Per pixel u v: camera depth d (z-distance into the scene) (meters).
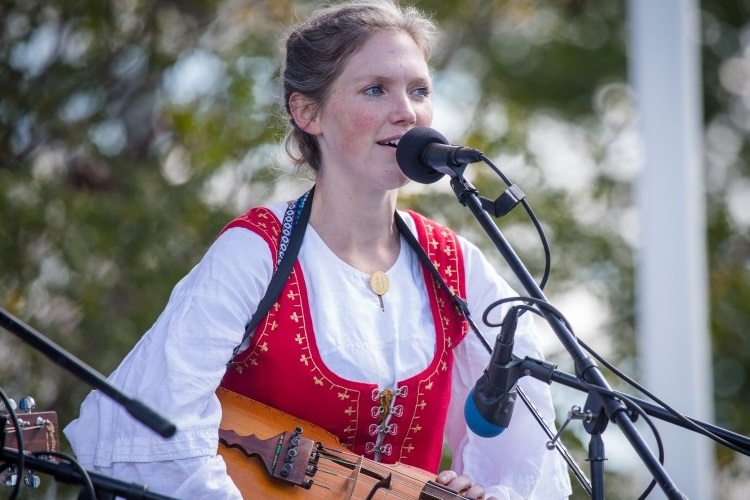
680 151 14.09
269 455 7.07
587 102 25.70
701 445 13.26
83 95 17.56
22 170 16.73
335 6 7.79
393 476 7.18
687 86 14.21
